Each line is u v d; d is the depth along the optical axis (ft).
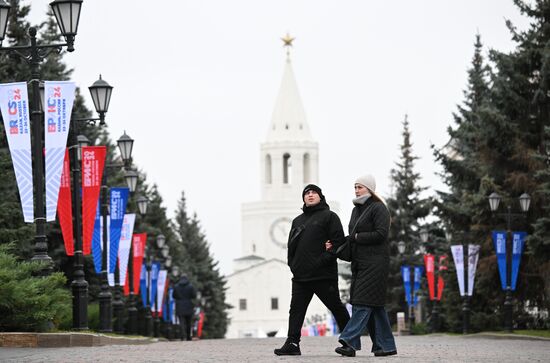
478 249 132.87
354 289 51.39
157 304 172.04
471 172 142.61
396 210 259.19
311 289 53.31
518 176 129.49
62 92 72.54
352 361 47.73
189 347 70.69
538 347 69.51
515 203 130.41
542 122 129.80
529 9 128.57
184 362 47.09
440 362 47.24
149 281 167.63
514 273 119.44
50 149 72.43
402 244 196.24
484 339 103.76
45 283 67.41
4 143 116.78
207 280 357.41
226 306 402.31
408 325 204.33
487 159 133.90
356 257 51.49
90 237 82.53
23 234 105.70
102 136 208.85
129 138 112.47
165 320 207.82
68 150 92.27
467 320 140.05
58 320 70.23
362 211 51.70
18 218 108.27
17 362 46.42
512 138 129.70
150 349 64.28
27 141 71.56
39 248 71.82
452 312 153.07
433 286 170.91
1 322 65.21
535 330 120.67
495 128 129.08
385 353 52.24
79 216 84.12
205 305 335.88
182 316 131.13
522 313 135.74
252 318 628.28
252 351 62.13
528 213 130.82
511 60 129.18
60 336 65.10
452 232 151.53
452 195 179.73
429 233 187.32
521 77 128.88
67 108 72.49
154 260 178.91
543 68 124.47
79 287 78.89
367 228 51.26
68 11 71.31
